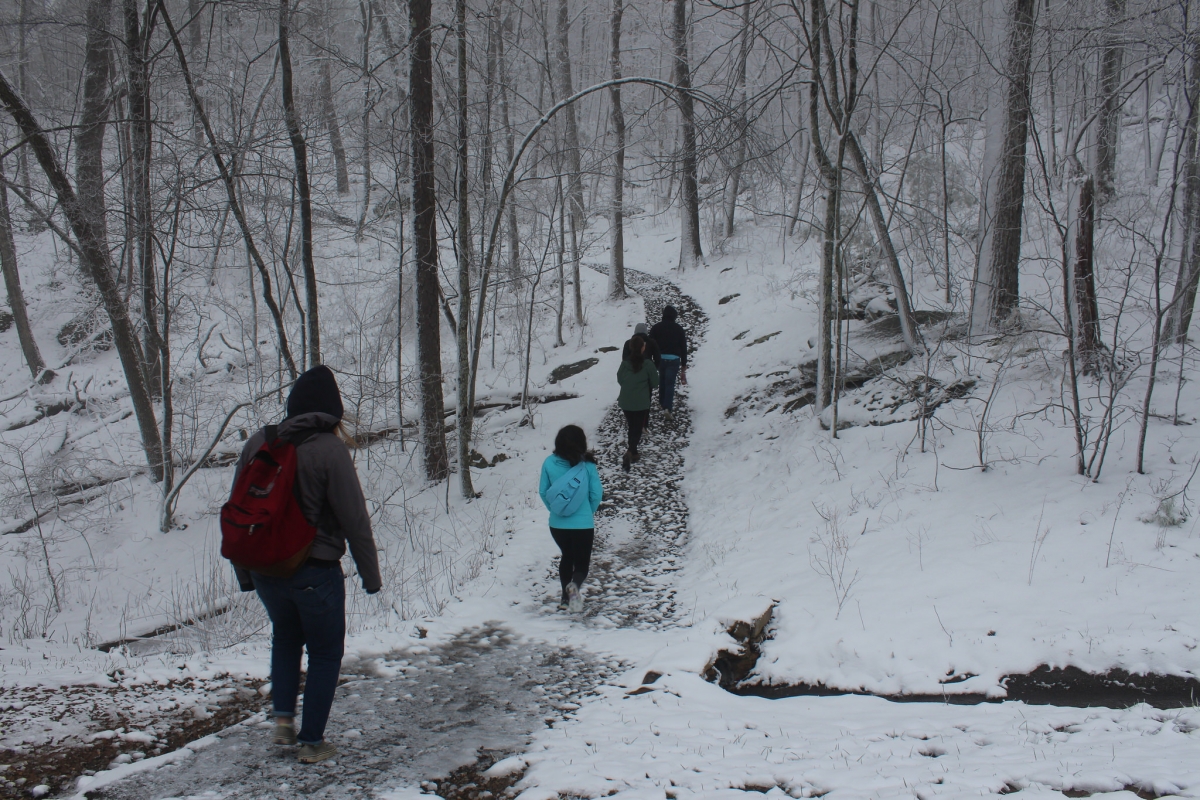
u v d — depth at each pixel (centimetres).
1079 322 773
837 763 301
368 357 1306
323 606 299
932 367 923
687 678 440
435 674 452
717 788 274
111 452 1337
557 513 607
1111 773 263
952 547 574
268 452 292
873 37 1008
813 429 945
